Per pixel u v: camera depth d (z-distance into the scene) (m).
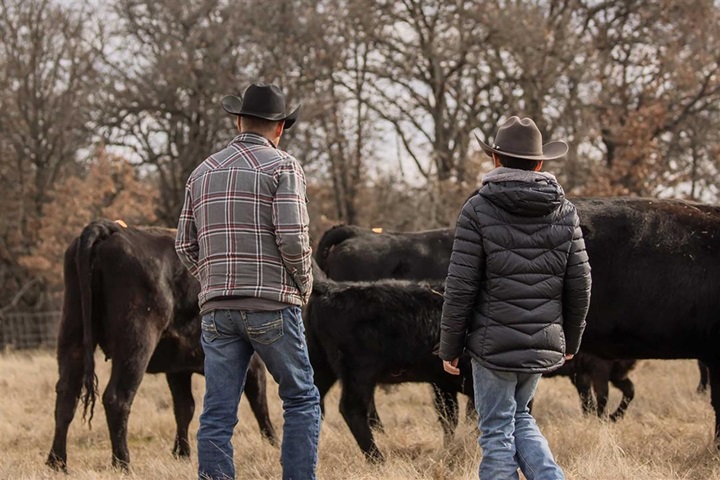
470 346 6.13
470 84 43.59
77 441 12.38
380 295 9.87
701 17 36.81
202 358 11.07
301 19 41.22
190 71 43.62
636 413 13.05
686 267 9.16
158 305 10.43
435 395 10.55
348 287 10.00
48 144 44.84
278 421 13.38
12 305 40.62
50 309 43.16
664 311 9.20
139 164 45.94
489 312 6.02
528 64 37.84
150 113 45.19
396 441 10.78
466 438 9.16
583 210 9.52
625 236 9.29
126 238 10.38
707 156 38.00
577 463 7.78
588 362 12.89
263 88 6.61
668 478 7.39
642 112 30.95
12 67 43.03
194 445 12.14
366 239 14.05
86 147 45.16
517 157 6.14
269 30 41.84
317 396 6.62
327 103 41.00
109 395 10.03
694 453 8.80
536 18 38.19
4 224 43.78
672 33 38.53
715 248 9.22
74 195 37.28
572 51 38.19
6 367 20.45
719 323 9.17
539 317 5.96
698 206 9.60
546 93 38.84
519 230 5.97
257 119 6.60
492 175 6.09
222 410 6.43
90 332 9.89
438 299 9.91
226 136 45.09
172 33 45.25
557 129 39.78
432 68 41.94
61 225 36.94
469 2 39.28
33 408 14.92
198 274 6.74
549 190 5.99
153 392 16.12
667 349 9.43
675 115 38.25
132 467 9.77
